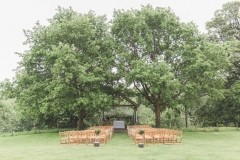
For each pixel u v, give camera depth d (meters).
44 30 26.59
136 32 26.88
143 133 16.58
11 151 14.62
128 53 27.27
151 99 30.55
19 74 26.77
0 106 45.91
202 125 40.59
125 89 30.66
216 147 15.74
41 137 24.30
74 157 11.69
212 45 26.27
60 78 24.14
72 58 23.56
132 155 12.18
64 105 24.73
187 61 26.72
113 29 28.08
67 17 28.73
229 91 31.05
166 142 17.89
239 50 31.64
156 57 26.89
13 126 43.09
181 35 26.19
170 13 28.14
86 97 25.25
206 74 23.98
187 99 28.03
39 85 24.92
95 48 26.05
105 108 27.73
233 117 36.50
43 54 25.86
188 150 14.08
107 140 19.45
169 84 22.91
